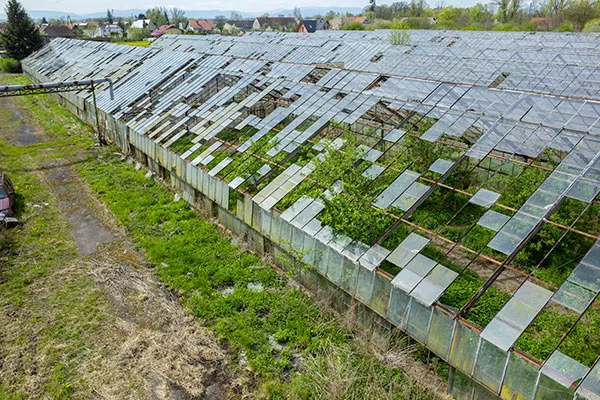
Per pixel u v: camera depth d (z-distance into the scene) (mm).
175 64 40156
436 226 20500
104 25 192625
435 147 21922
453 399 12617
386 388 12766
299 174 19969
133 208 24078
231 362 14148
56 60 63844
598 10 79875
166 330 15359
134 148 31953
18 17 81938
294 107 25625
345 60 48375
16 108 48094
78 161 31281
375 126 27484
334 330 15109
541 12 110625
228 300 16734
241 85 31031
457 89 21297
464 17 111750
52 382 13133
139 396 12766
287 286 17719
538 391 10422
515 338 11078
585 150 15586
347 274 15305
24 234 21156
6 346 14406
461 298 15953
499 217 14961
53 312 16047
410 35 64250
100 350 14375
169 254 19734
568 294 11820
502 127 18047
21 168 29516
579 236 18625
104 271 18469
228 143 24875
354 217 16125
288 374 13656
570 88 30469
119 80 42375
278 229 18344
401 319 13641
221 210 22312
